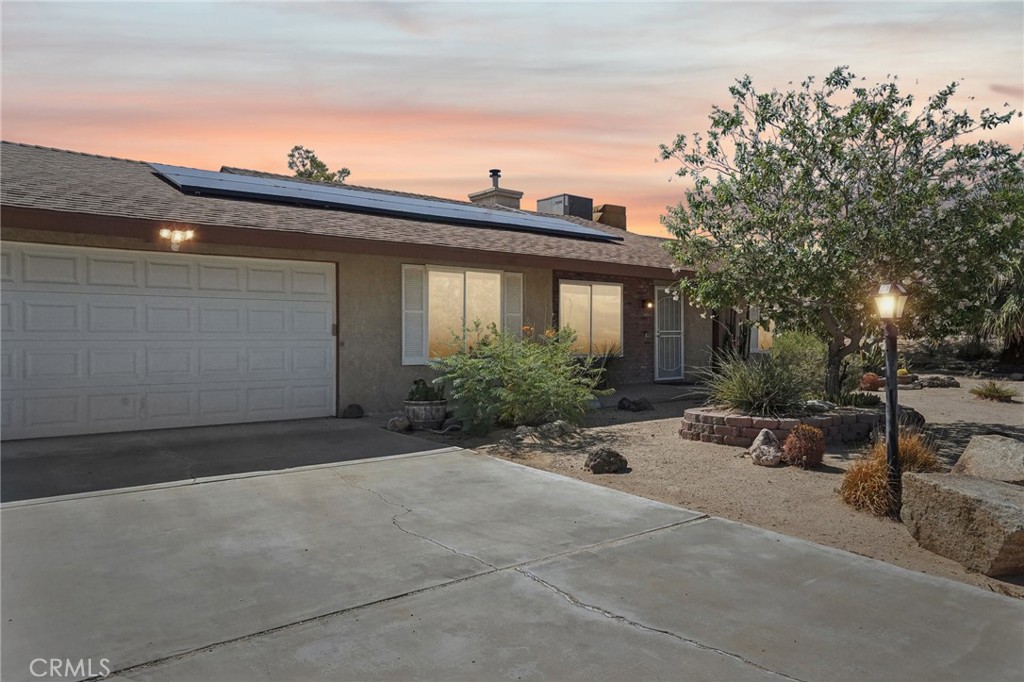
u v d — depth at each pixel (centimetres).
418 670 307
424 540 486
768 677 307
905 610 382
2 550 452
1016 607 389
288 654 320
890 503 572
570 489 640
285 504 573
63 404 830
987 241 873
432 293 1180
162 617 356
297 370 1018
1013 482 579
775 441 780
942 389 1548
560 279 1419
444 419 981
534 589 400
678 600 388
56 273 822
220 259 942
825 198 938
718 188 991
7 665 304
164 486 620
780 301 984
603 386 1467
